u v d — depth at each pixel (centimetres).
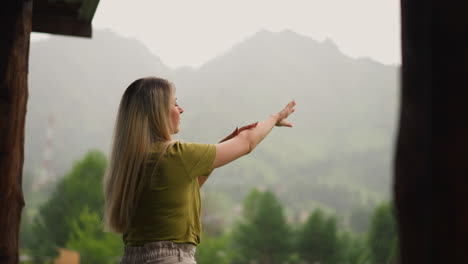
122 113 176
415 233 70
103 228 172
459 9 67
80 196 4172
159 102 175
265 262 5628
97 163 4244
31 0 186
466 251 64
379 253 4584
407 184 72
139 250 162
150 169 166
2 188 171
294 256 5553
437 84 68
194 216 172
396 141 76
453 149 66
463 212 65
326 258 5453
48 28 370
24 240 4834
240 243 5716
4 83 171
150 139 172
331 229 5506
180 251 161
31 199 11656
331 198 19175
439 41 69
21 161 181
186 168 165
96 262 3756
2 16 173
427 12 70
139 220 164
